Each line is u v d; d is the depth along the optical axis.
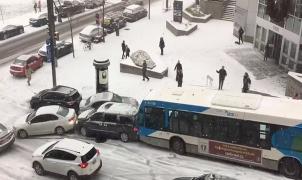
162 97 23.12
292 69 34.91
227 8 55.56
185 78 34.12
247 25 44.28
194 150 22.58
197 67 36.88
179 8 50.62
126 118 24.25
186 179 18.78
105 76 30.33
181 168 21.64
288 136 20.16
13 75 35.38
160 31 50.47
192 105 22.02
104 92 28.69
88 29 45.69
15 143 25.11
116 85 32.75
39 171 21.48
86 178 20.27
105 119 24.58
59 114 25.66
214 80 33.69
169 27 50.78
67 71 36.41
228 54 40.50
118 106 25.20
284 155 20.41
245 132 21.05
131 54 38.00
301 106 21.19
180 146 22.88
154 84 32.94
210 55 40.34
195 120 22.09
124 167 21.92
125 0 68.62
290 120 19.98
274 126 20.34
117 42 45.66
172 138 23.00
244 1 44.09
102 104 26.66
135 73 35.16
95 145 24.27
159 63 36.38
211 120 21.72
